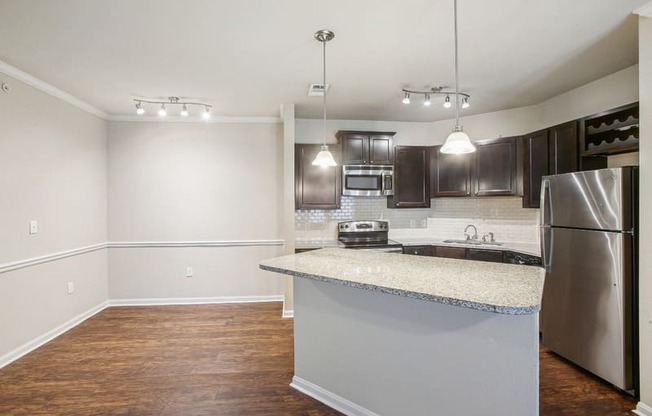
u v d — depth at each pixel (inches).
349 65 104.9
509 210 156.9
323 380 84.5
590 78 116.7
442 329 65.3
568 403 81.0
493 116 159.9
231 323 136.7
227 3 71.6
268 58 99.3
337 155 169.5
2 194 102.0
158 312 149.9
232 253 165.5
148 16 76.4
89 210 143.6
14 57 97.6
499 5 73.2
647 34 74.1
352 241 165.0
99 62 101.3
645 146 75.4
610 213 85.7
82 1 70.4
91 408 80.6
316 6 73.0
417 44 91.0
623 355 83.2
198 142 162.6
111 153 157.0
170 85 120.8
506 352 58.2
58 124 125.0
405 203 166.4
